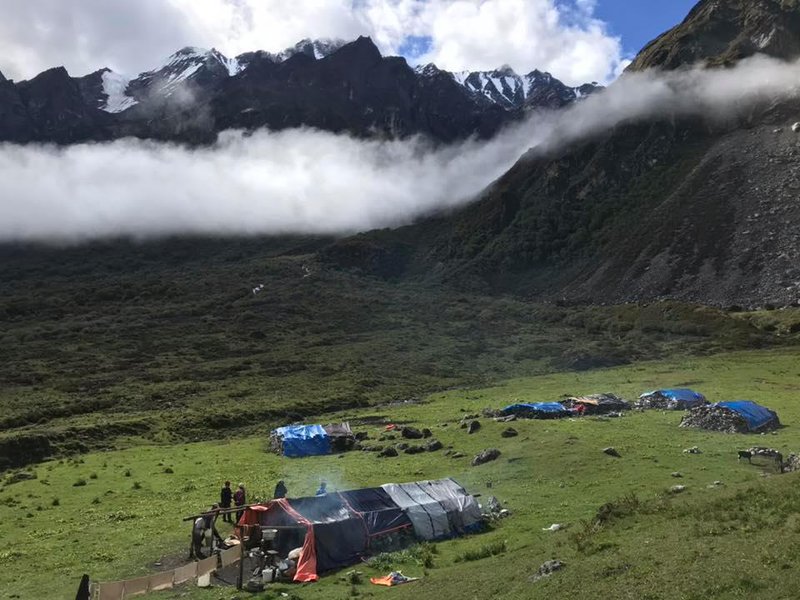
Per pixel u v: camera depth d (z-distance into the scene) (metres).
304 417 106.00
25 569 33.94
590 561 24.17
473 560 31.47
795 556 19.94
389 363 154.38
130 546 37.22
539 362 151.88
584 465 47.03
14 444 76.00
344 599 27.58
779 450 49.50
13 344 176.75
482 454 53.06
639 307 194.38
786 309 176.25
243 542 33.84
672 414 71.44
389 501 37.47
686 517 27.08
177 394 124.62
